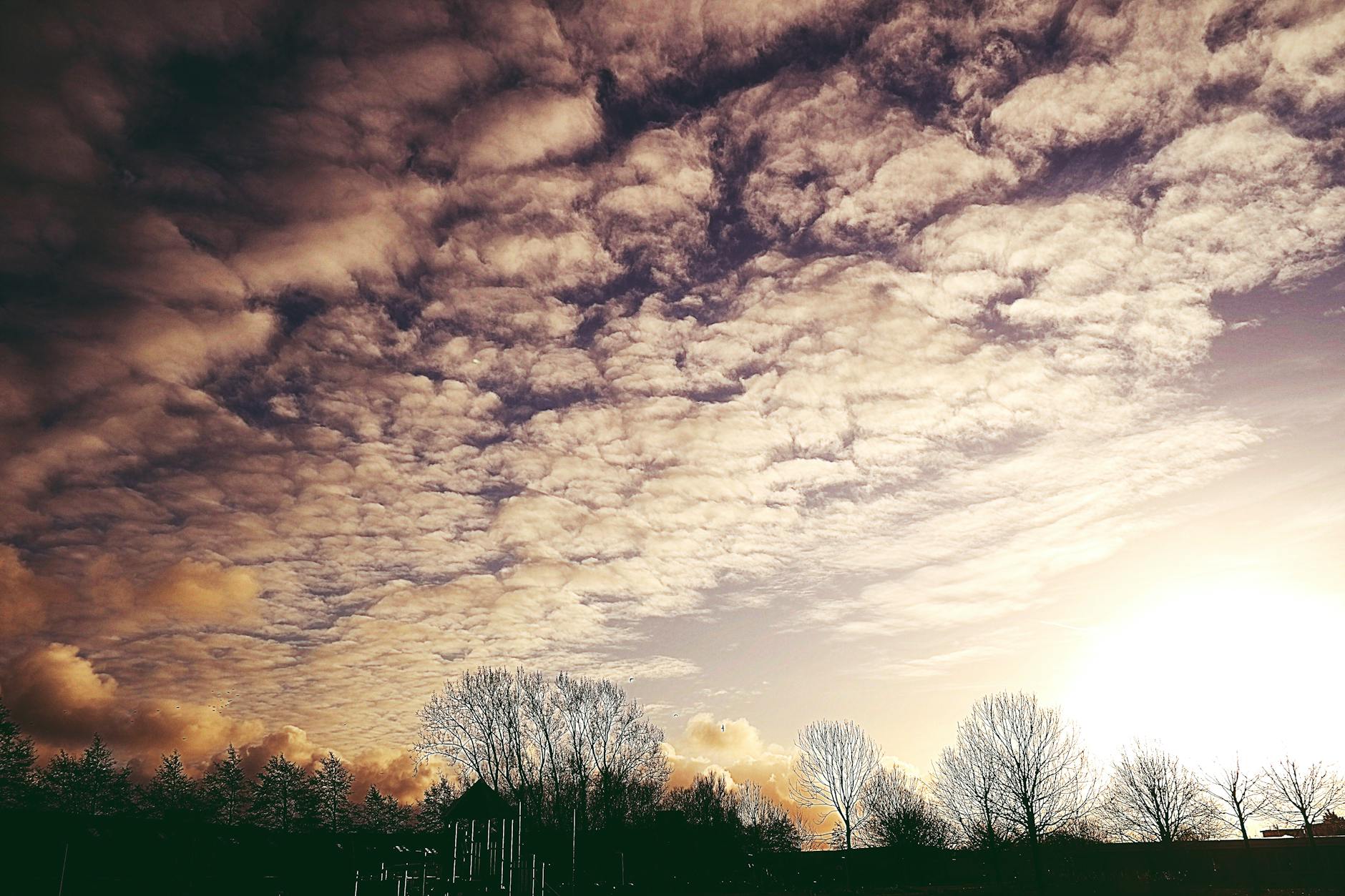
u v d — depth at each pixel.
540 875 71.44
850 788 119.00
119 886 66.06
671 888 98.31
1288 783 95.75
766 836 115.88
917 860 103.69
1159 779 97.94
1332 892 75.75
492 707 95.31
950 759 104.44
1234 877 84.69
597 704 102.31
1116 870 90.88
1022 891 86.06
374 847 75.50
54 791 103.31
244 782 126.38
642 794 101.25
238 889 70.44
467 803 71.75
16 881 62.50
